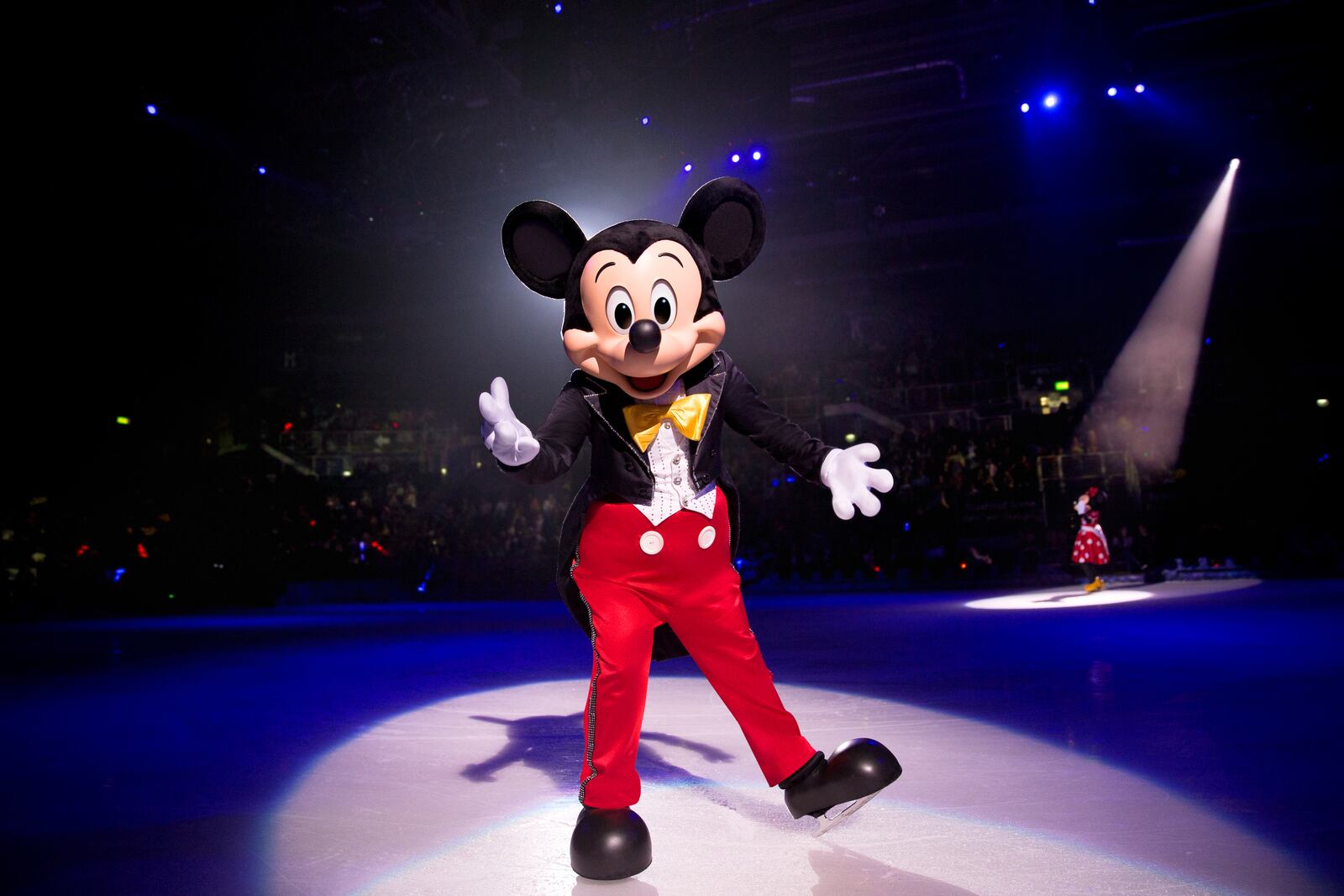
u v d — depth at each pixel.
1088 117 18.36
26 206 18.67
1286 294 22.14
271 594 19.11
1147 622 8.16
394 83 16.55
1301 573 14.83
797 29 15.66
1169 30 16.44
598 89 15.08
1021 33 16.06
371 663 7.25
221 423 24.23
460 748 3.81
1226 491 18.45
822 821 2.38
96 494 21.22
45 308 20.91
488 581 20.16
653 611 2.42
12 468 20.72
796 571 18.52
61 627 13.25
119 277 21.38
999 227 23.00
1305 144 20.12
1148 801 2.70
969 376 22.78
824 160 20.67
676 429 2.43
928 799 2.78
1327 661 5.36
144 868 2.33
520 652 7.95
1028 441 20.88
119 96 16.02
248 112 17.12
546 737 4.00
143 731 4.39
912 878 2.11
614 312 2.42
